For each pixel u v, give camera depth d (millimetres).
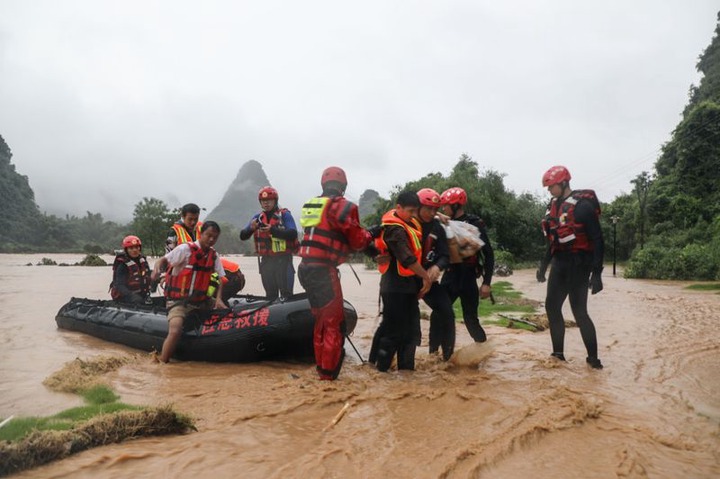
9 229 159750
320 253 5035
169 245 7523
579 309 5652
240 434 3420
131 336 6840
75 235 197125
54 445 2947
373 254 5352
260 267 7816
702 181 45438
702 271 23594
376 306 12070
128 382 4977
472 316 6102
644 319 9539
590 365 5625
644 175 47344
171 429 3453
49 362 5969
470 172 42812
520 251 41375
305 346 6012
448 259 5512
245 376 5211
